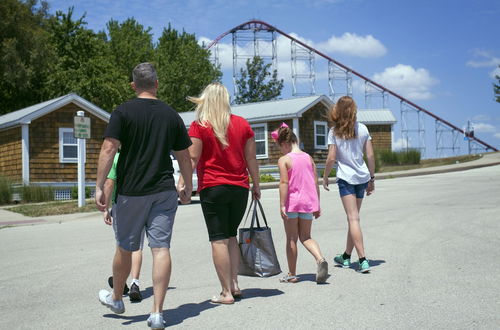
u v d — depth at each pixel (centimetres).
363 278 631
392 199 1544
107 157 471
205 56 6462
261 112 3641
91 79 4384
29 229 1333
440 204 1330
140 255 601
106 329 475
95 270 769
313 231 1028
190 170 513
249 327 459
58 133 2567
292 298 555
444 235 890
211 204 548
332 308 508
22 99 4503
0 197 2231
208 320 487
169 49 6862
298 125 3459
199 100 563
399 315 474
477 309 480
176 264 785
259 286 627
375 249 812
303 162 637
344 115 685
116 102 4534
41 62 4228
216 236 550
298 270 707
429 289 560
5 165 2655
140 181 476
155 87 507
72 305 572
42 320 514
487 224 971
